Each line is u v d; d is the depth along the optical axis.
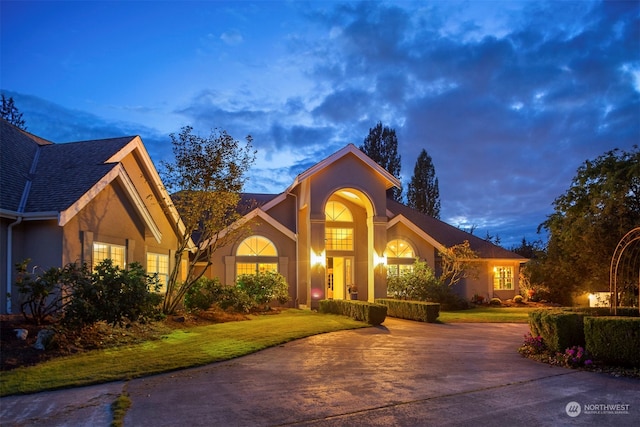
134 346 12.28
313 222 25.27
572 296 30.83
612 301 14.43
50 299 13.84
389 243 28.81
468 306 28.33
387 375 10.04
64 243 14.08
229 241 21.92
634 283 22.52
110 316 12.10
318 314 22.06
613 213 24.06
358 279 28.62
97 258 15.86
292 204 27.84
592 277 27.30
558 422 7.07
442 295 26.67
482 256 30.73
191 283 18.22
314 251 25.08
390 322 20.27
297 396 8.38
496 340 15.31
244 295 20.94
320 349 13.18
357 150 25.95
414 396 8.39
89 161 16.73
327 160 25.47
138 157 19.48
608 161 25.05
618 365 10.58
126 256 17.33
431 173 50.66
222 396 8.36
